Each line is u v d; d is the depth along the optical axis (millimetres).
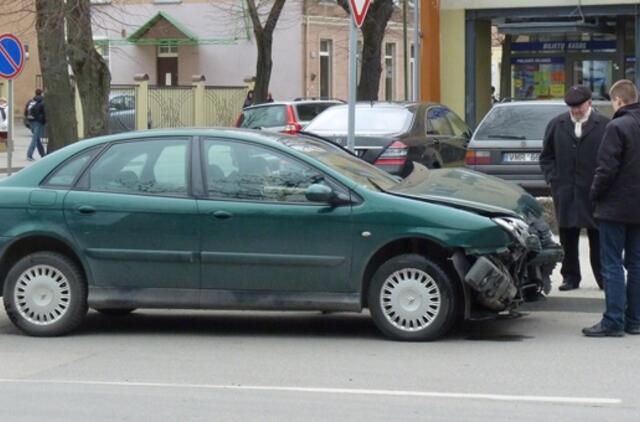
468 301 10070
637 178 10133
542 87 28906
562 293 12078
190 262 10398
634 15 26375
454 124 20047
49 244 10844
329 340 10523
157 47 54531
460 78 27641
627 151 10102
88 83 24578
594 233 12117
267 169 10398
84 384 8719
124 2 50781
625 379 8719
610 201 10195
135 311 12336
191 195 10453
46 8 24109
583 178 11828
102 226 10547
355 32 13422
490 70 28875
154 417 7645
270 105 28562
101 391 8453
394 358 9586
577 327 11031
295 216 10195
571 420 7469
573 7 26547
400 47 55812
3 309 12414
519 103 17766
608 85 28219
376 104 18609
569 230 12109
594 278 12766
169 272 10461
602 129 11742
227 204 10328
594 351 9828
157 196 10508
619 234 10297
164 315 12102
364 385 8578
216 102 44594
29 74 59656
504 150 17438
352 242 10109
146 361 9633
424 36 27438
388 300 10219
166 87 44250
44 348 10266
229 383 8711
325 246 10164
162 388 8547
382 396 8188
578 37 28359
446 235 9922
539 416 7566
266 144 10477
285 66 51062
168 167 10602
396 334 10242
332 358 9648
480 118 28344
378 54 32500
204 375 9031
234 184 10422
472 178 11547
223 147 10562
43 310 10719
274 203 10273
